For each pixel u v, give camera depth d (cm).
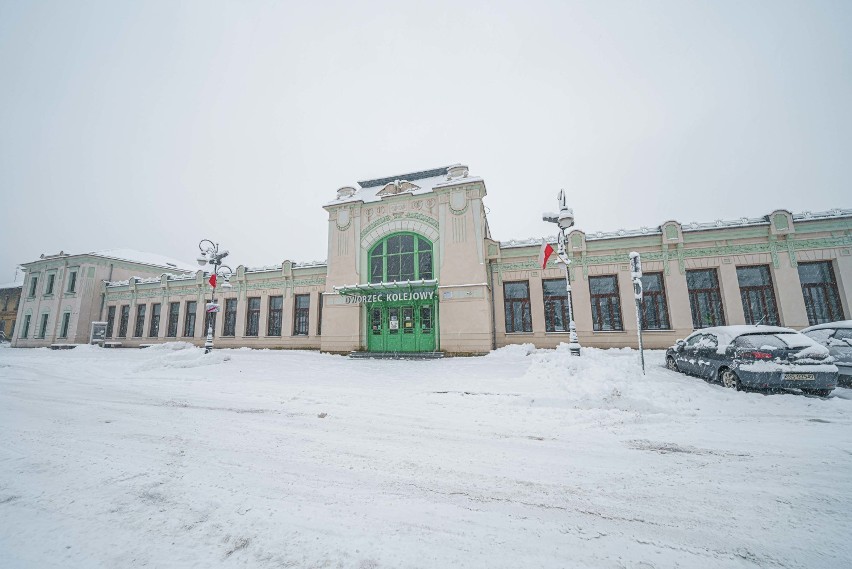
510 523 340
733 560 287
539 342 1908
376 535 319
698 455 513
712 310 1717
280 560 284
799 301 1584
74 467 467
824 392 821
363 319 2006
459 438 597
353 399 903
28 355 2409
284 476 444
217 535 316
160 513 353
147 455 513
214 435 612
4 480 426
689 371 1037
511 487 417
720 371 912
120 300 3212
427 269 1958
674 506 373
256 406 833
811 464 474
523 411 758
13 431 631
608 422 675
